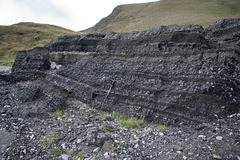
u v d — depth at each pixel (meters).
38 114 8.06
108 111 8.71
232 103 6.50
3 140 6.02
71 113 8.59
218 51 8.12
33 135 6.34
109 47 11.88
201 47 8.66
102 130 6.25
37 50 14.56
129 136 6.09
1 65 24.97
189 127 6.61
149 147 5.40
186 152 4.88
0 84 11.59
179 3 55.41
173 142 5.54
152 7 60.38
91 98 9.34
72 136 6.16
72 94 10.02
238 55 8.50
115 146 5.41
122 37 11.61
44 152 5.43
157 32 10.05
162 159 4.79
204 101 6.94
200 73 7.72
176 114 7.20
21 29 41.97
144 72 9.07
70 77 11.17
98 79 10.07
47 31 43.56
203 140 5.31
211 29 12.98
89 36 13.23
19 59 14.42
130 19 56.44
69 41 13.93
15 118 7.71
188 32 9.19
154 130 6.77
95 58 11.62
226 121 6.04
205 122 6.54
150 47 9.87
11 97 9.66
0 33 38.62
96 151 5.30
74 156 5.22
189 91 7.33
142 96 8.28
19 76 12.18
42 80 11.49
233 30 11.80
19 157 5.24
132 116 7.97
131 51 10.66
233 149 4.61
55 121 7.63
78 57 12.94
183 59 8.64
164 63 9.02
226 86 7.04
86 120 7.73
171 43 9.37
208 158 4.51
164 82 8.29
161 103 7.70
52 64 13.63
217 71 7.50
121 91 8.96
